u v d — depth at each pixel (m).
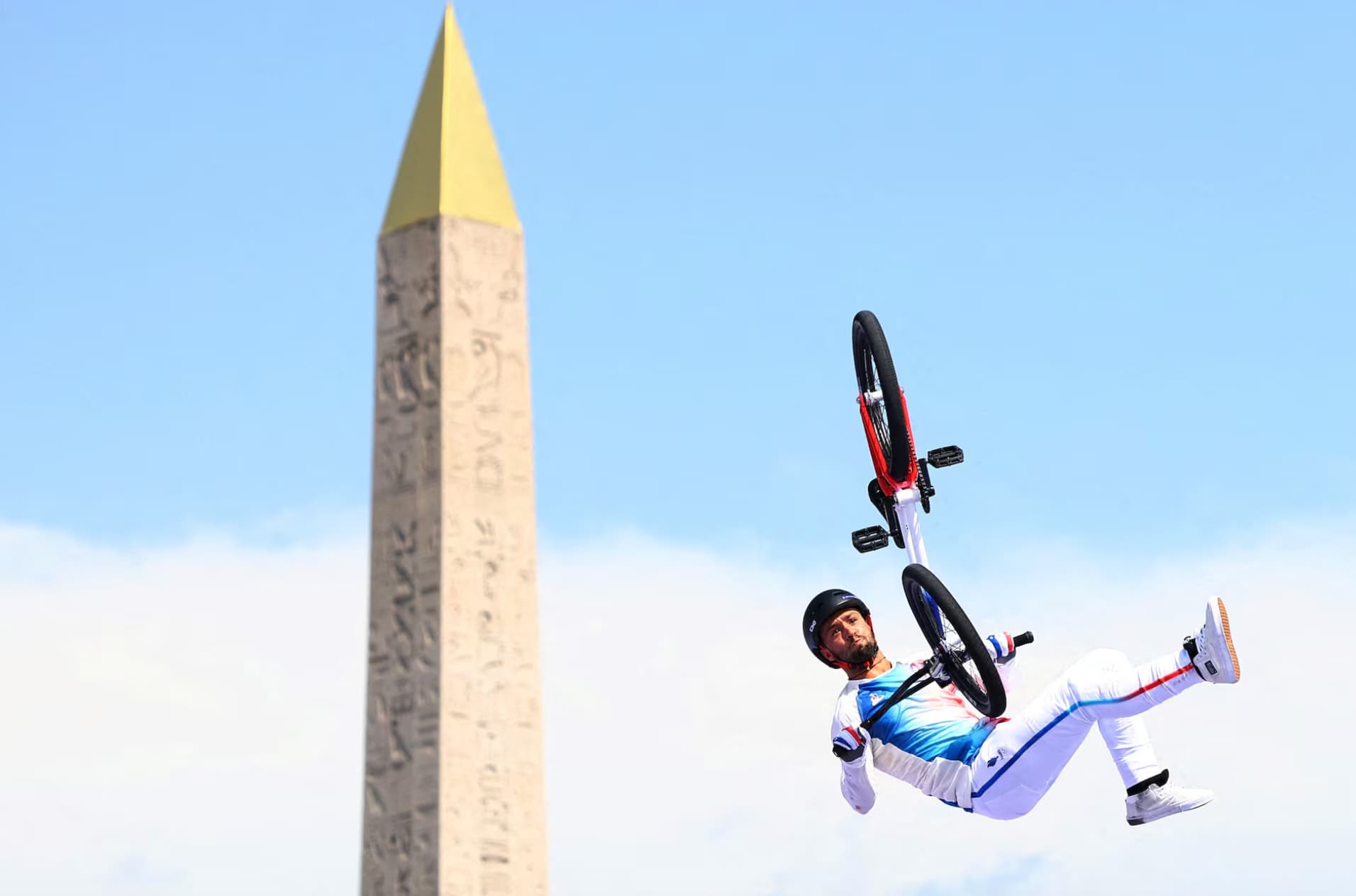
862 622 13.43
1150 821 12.27
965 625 12.46
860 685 13.41
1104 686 11.98
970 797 12.91
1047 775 12.52
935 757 13.07
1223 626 11.49
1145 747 12.25
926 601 13.13
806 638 13.58
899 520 14.75
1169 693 11.79
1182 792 12.20
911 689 13.03
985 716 12.88
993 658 12.70
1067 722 12.17
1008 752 12.49
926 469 14.65
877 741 13.32
